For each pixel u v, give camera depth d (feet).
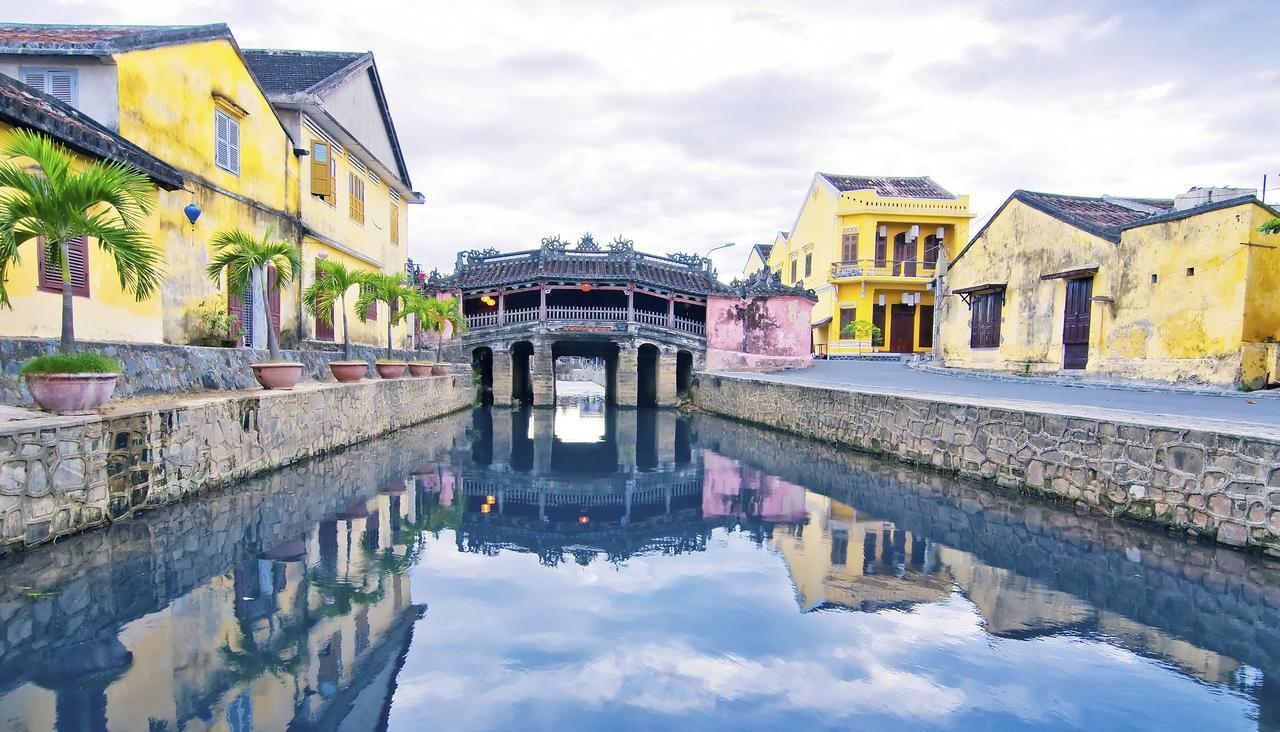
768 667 14.64
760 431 63.72
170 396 30.09
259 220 46.78
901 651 15.47
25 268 25.85
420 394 60.34
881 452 43.75
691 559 22.80
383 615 17.04
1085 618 17.39
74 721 11.64
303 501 28.43
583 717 12.42
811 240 120.16
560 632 16.31
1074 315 54.49
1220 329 42.22
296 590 18.43
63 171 21.03
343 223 60.49
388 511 28.09
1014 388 49.14
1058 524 26.43
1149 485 25.09
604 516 29.40
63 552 19.43
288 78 57.26
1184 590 19.10
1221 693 13.57
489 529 26.40
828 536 25.68
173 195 37.78
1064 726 12.38
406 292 56.29
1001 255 63.93
